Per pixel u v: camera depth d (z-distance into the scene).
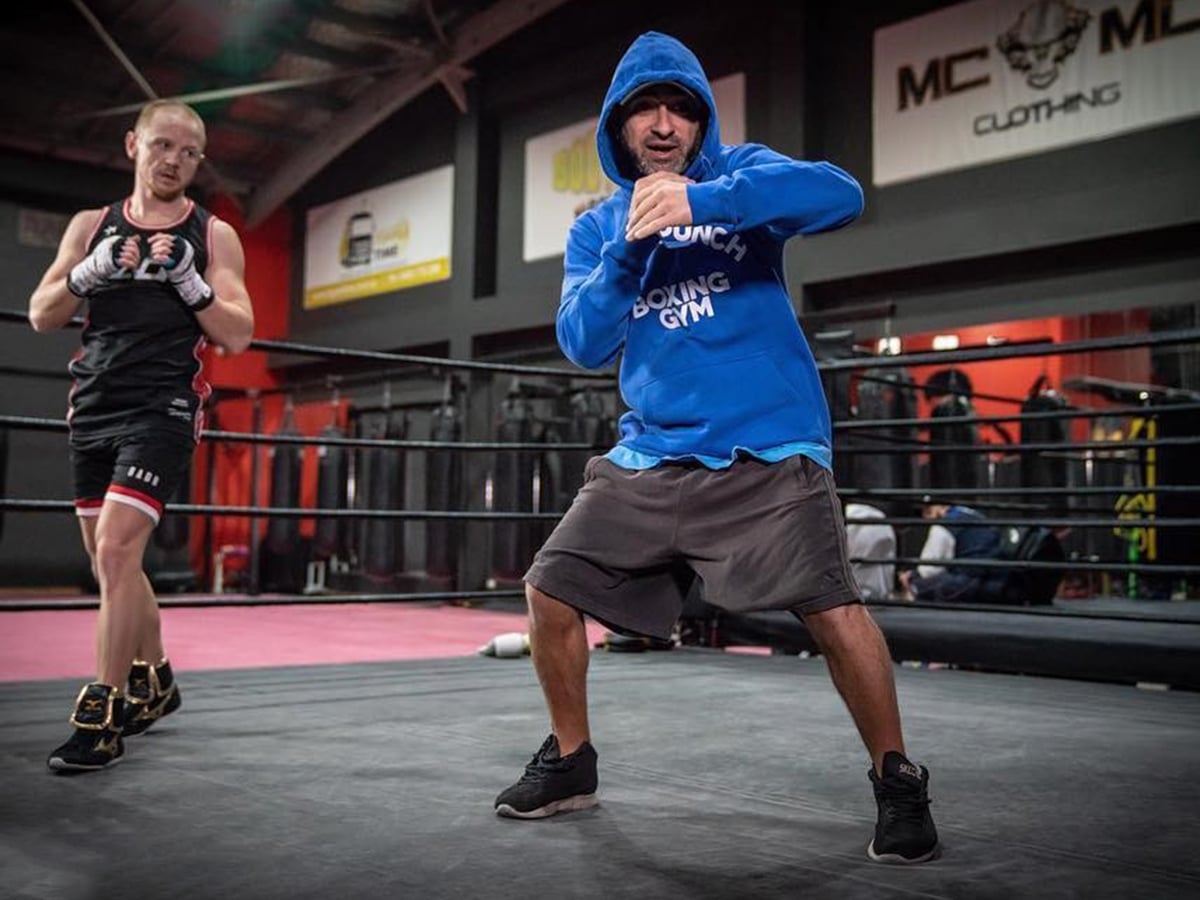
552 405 9.36
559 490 8.34
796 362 1.73
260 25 8.36
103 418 2.29
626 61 1.72
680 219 1.52
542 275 9.48
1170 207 6.05
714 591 1.65
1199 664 3.32
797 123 7.59
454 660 4.07
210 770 2.11
